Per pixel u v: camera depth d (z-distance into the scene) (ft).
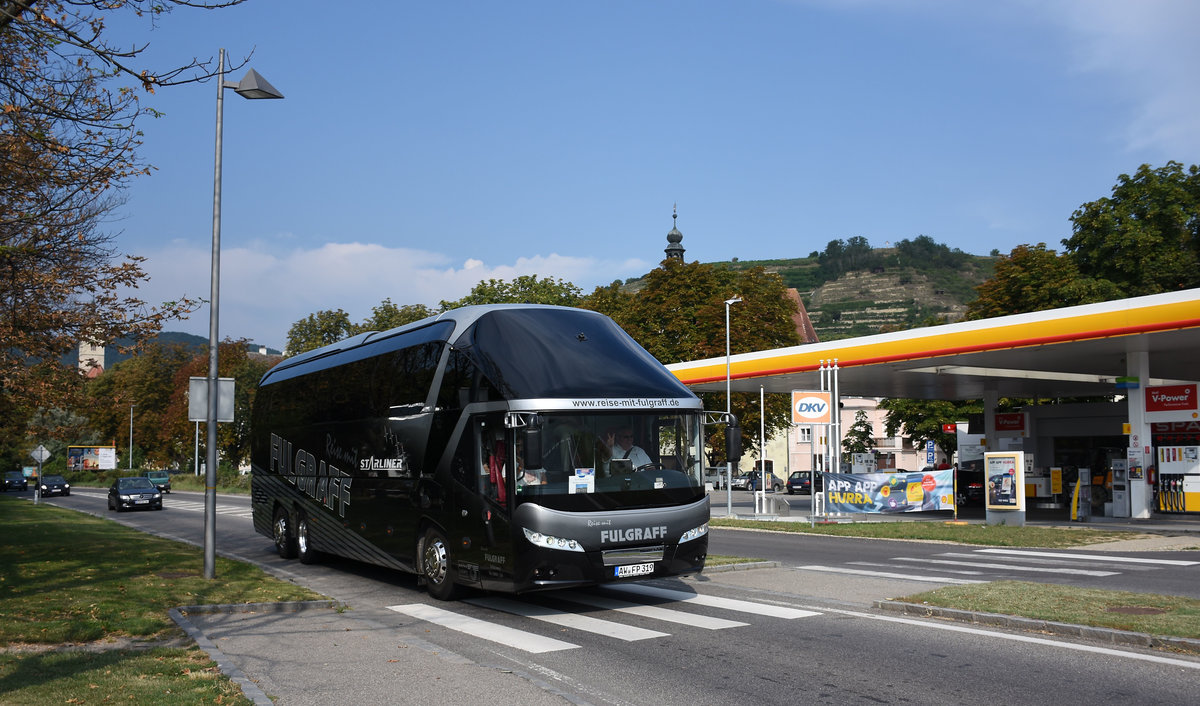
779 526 85.76
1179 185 129.08
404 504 44.68
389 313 226.17
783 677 25.66
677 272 177.68
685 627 33.63
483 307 42.37
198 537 84.17
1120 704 22.31
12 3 30.45
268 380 69.41
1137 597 36.14
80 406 59.67
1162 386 84.53
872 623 33.86
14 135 38.68
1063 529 74.84
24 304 49.37
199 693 23.11
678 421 38.99
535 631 33.35
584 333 40.52
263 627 34.06
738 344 163.63
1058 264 137.49
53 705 21.86
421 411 43.62
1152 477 86.17
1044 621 31.42
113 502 138.92
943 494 84.84
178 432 259.19
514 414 36.45
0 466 283.79
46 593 39.52
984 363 96.99
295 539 62.03
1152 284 124.98
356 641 31.27
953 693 23.62
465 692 24.11
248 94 48.19
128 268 52.65
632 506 36.81
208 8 31.30
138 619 33.53
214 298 47.16
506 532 36.17
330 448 55.21
